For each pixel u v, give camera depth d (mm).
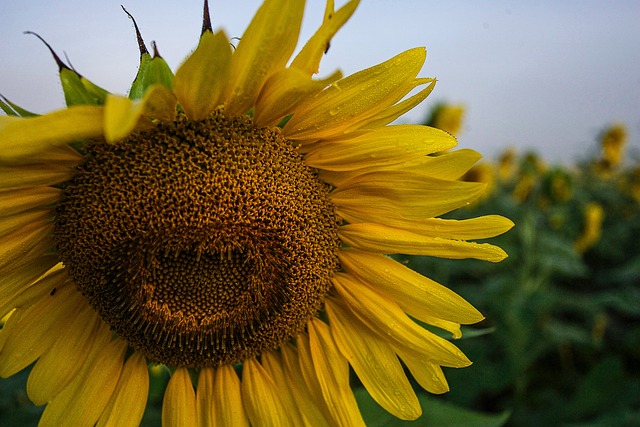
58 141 235
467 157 286
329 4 246
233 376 323
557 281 1186
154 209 276
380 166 284
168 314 307
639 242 1390
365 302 306
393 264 303
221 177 279
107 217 276
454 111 945
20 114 251
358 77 267
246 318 313
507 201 1191
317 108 272
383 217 297
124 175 274
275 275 304
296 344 329
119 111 203
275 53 245
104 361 310
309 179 296
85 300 303
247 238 289
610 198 1738
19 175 258
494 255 285
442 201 285
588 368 894
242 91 256
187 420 311
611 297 909
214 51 229
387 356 311
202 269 307
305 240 299
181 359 316
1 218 268
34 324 298
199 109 260
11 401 420
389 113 277
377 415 364
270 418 313
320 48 249
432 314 296
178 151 275
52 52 250
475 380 702
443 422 373
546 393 770
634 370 887
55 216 281
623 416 605
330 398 313
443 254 290
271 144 286
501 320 811
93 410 304
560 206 1214
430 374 308
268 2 233
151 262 284
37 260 290
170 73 253
